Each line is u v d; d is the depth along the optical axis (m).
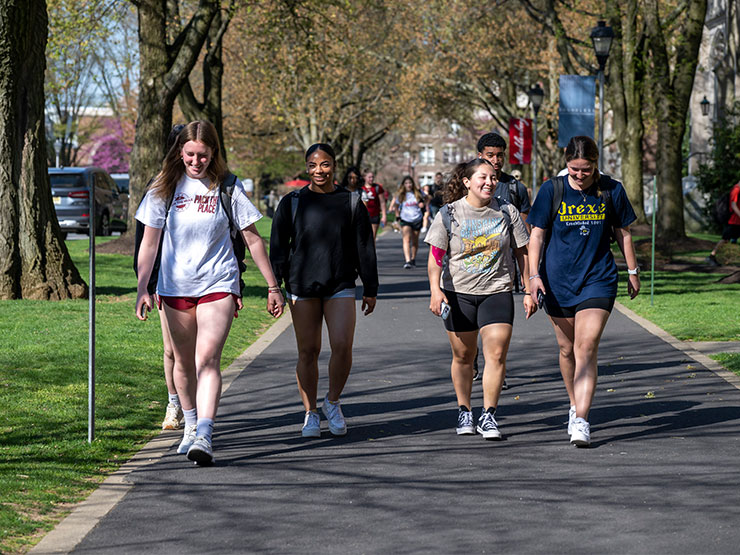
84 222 69.62
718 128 80.62
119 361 22.41
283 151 135.00
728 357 23.02
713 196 80.12
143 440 15.79
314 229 15.55
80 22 57.09
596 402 18.72
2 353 22.83
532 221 15.50
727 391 19.38
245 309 33.09
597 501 12.14
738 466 13.78
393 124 113.88
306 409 16.12
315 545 10.62
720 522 11.24
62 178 70.31
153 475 13.56
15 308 30.77
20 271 33.84
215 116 63.59
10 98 32.94
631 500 12.16
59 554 10.37
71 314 29.72
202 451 13.73
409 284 42.69
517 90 118.56
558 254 15.50
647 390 19.73
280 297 14.74
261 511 11.87
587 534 10.88
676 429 16.28
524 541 10.66
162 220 14.38
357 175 36.97
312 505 12.10
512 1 93.25
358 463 14.20
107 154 169.38
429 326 29.81
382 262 55.59
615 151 125.00
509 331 15.63
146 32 51.75
